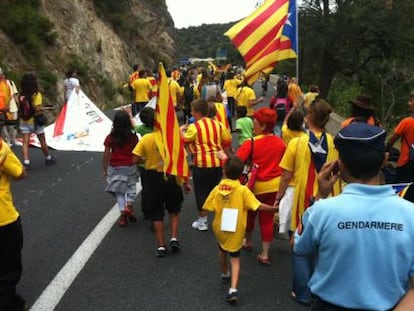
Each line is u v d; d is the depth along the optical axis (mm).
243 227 4711
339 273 2330
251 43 7766
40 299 4715
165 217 7160
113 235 6418
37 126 10156
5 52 18188
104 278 5164
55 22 25859
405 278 2285
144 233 6500
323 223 2367
